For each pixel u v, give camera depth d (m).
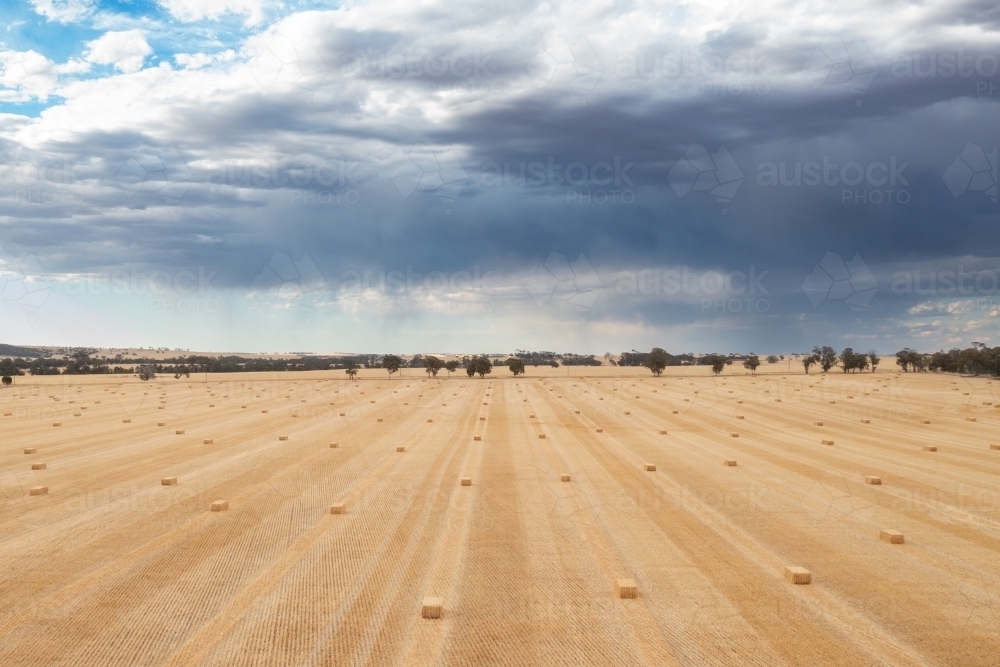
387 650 9.80
